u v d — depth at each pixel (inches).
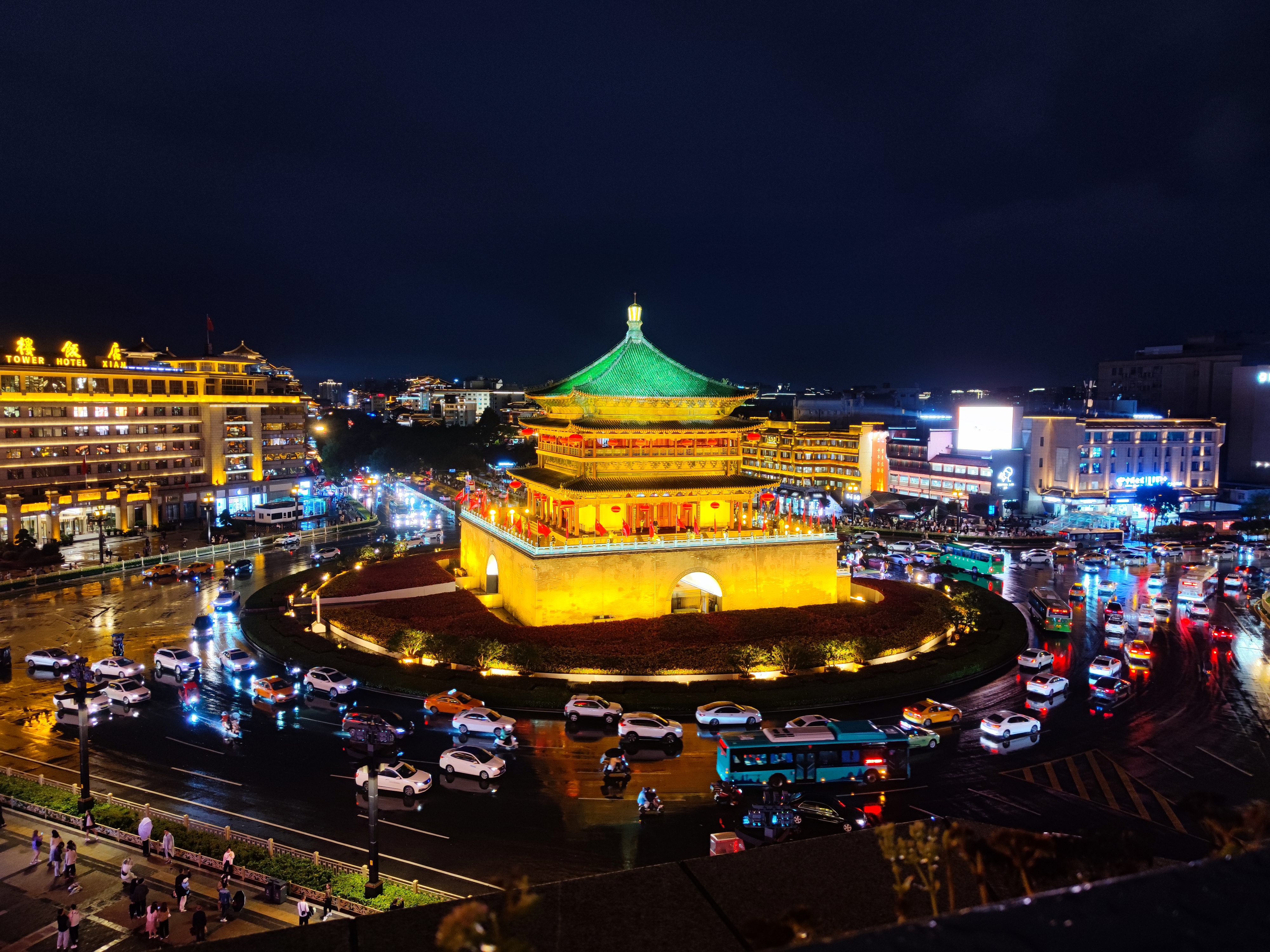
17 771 1796.3
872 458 6948.8
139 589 3858.3
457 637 2704.2
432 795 1761.8
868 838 371.2
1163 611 3309.5
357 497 7559.1
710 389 3344.0
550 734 2116.1
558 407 3452.3
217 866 1428.4
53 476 5064.0
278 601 3440.0
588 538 3043.8
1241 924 139.4
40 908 1323.8
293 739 2064.5
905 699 2390.5
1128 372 7672.2
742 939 301.4
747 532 3257.9
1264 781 1797.5
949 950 133.1
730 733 1831.9
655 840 1566.2
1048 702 2329.0
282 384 6811.0
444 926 245.4
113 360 5703.7
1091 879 310.2
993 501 6018.7
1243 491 6087.6
